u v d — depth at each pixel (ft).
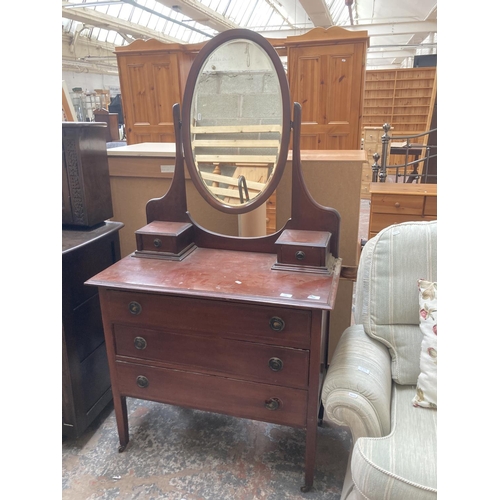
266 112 4.39
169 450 4.88
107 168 5.51
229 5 22.53
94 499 4.26
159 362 4.39
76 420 4.82
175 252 4.70
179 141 4.70
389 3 22.21
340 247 5.74
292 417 4.10
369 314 4.30
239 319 3.92
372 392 3.56
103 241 5.18
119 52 9.11
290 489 4.34
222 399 4.31
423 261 4.20
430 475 2.96
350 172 5.41
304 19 27.86
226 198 4.76
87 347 4.96
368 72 24.98
